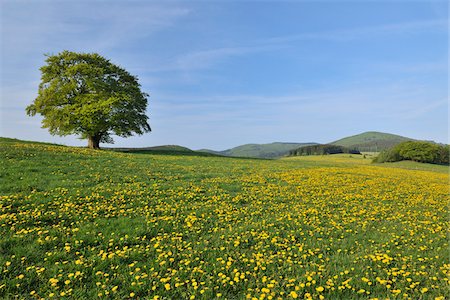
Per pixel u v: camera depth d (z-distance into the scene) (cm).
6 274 636
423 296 587
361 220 1169
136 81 5153
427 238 948
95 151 3347
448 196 1866
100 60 4716
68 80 4397
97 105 4066
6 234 831
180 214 1125
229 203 1340
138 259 738
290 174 2505
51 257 712
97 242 828
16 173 1598
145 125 4988
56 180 1537
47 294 578
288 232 973
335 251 830
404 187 2172
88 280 634
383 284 630
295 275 679
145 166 2381
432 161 7719
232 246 840
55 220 976
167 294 588
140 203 1234
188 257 752
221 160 3647
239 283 634
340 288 602
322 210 1303
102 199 1245
